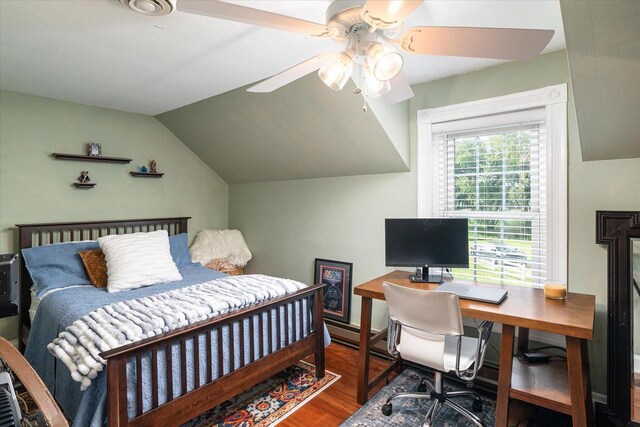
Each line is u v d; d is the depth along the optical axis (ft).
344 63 4.55
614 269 6.41
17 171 9.59
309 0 5.03
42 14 5.53
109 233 11.25
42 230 9.80
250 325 6.90
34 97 9.82
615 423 6.26
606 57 4.85
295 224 12.46
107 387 4.84
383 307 10.16
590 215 6.88
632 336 6.22
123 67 7.72
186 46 6.67
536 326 5.28
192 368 5.98
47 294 8.33
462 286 7.18
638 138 6.03
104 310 6.51
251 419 6.79
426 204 9.17
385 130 8.57
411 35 4.01
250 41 6.46
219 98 10.09
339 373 8.64
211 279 9.89
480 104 8.16
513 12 5.49
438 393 6.68
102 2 5.20
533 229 7.75
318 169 11.31
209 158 13.46
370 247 10.49
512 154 7.99
